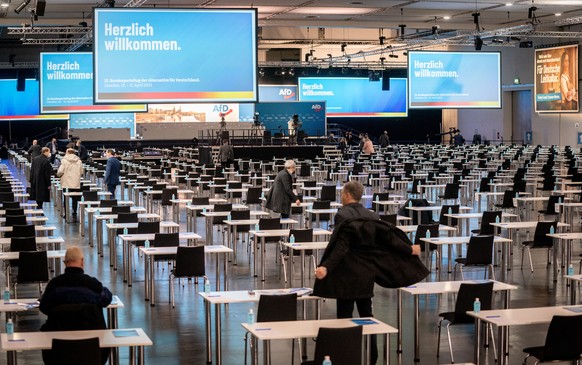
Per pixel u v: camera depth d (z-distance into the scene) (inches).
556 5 1291.8
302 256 463.8
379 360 339.0
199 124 1742.1
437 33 1421.0
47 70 1175.0
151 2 1203.9
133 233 548.7
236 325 405.7
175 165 1259.2
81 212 706.2
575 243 672.4
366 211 293.4
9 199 741.3
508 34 1318.9
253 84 862.5
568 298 470.6
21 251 448.5
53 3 1198.3
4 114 1771.7
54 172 1009.5
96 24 828.0
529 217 802.2
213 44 852.0
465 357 347.9
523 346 366.6
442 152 1385.3
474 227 743.7
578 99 1525.6
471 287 328.5
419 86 1200.8
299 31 1729.8
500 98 1217.4
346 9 1314.0
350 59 1782.7
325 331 249.4
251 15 857.5
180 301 462.9
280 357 350.0
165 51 841.5
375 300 463.8
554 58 1574.8
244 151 1369.3
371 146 1437.0
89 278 291.3
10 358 263.1
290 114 1793.8
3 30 1621.6
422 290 330.6
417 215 633.6
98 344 246.2
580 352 280.5
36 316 426.3
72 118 1742.1
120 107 1203.2
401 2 1243.2
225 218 634.2
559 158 1215.6
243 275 538.9
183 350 361.1
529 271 552.7
